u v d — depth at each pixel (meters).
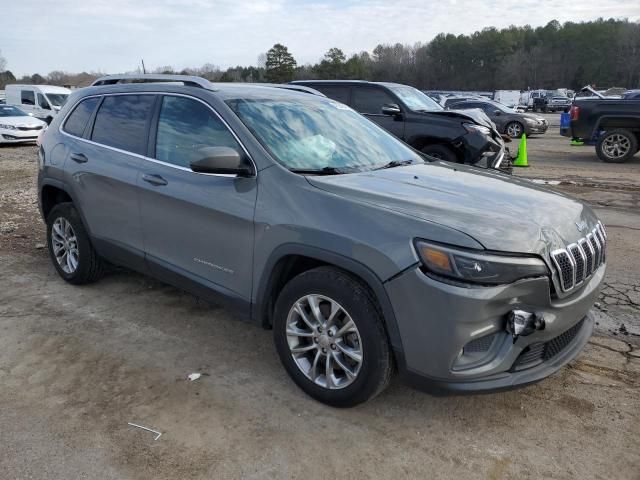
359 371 2.89
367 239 2.75
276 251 3.12
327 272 2.96
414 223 2.71
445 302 2.55
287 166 3.29
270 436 2.88
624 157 12.81
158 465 2.66
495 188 3.37
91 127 4.56
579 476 2.62
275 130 3.57
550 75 103.06
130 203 4.05
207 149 3.21
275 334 3.27
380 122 9.81
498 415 3.08
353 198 2.96
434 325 2.60
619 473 2.64
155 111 4.03
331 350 3.03
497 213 2.86
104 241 4.41
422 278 2.60
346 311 2.88
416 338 2.67
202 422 2.99
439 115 9.33
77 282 4.87
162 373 3.48
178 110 3.88
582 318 3.09
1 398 3.20
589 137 13.19
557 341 2.97
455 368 2.65
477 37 109.00
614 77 99.25
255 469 2.64
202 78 3.96
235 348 3.82
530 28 115.25
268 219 3.15
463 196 3.11
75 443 2.81
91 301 4.60
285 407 3.13
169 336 3.99
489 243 2.59
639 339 3.97
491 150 9.13
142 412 3.07
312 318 3.12
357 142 3.93
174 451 2.76
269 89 4.14
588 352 3.78
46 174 4.86
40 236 6.70
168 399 3.19
